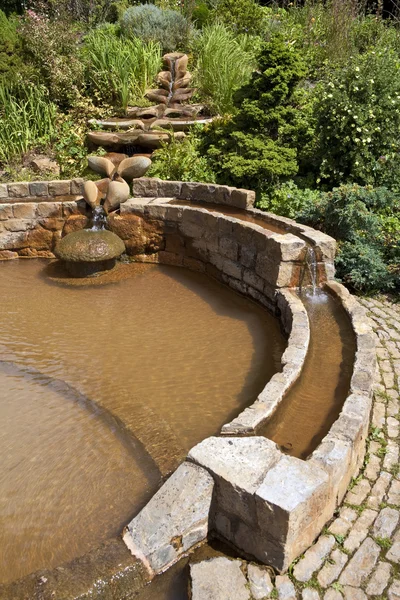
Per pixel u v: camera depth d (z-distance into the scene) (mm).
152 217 7070
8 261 7445
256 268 5926
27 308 6004
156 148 8461
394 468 3438
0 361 4930
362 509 3117
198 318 5719
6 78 9930
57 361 4926
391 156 7332
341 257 6184
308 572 2730
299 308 5023
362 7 12281
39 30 10188
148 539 2799
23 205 7266
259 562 2809
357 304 5051
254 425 3322
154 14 11633
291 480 2783
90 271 6797
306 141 7789
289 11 13555
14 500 3309
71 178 8469
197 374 4660
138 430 3930
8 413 4176
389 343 4945
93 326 5574
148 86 10242
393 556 2820
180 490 2904
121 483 3426
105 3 13805
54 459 3660
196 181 7863
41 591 2590
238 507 2809
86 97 9938
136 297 6266
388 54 7953
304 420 3562
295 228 6074
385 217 6746
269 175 7316
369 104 7145
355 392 3564
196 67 10750
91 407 4238
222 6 12742
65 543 2998
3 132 9227
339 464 2953
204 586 2645
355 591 2637
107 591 2650
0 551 2963
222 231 6391
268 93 7527
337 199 6473
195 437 3832
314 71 10555
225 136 8141
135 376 4660
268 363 4793
